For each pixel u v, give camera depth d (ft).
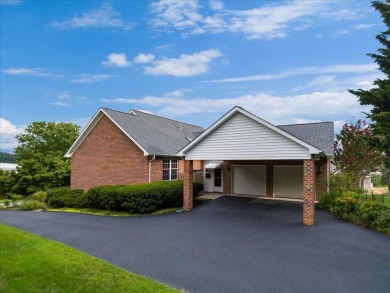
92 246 32.60
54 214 58.13
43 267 24.62
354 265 25.68
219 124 50.60
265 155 45.78
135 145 70.08
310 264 26.08
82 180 81.92
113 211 57.88
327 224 40.22
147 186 56.59
